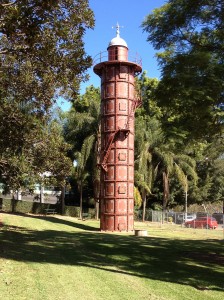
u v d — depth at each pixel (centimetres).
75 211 4762
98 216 4434
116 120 3106
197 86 1225
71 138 4547
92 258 1530
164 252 1812
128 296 923
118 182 3089
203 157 5294
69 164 2978
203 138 1522
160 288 1025
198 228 3778
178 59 1298
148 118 4675
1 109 1625
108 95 3142
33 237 2214
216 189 5741
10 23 726
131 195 3148
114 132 3095
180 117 1398
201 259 1619
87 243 2053
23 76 1411
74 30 1020
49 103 1512
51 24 922
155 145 4434
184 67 1277
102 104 3191
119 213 3073
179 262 1516
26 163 2591
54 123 3161
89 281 1080
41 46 955
